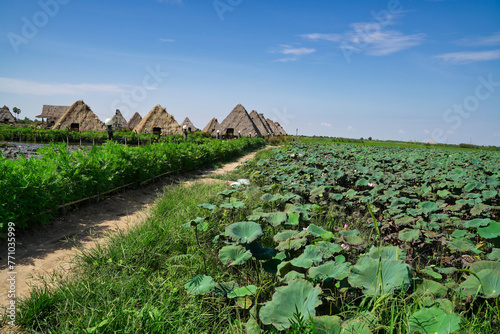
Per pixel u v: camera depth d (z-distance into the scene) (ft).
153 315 9.71
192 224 14.11
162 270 13.42
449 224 17.99
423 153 75.92
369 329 7.60
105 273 12.62
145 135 101.14
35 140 94.38
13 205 16.42
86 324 9.55
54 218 19.95
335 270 10.20
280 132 251.19
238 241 12.49
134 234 15.94
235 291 10.33
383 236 17.56
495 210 22.16
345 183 32.40
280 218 15.02
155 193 30.53
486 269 9.49
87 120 111.45
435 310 7.75
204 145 53.52
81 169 22.99
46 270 13.79
